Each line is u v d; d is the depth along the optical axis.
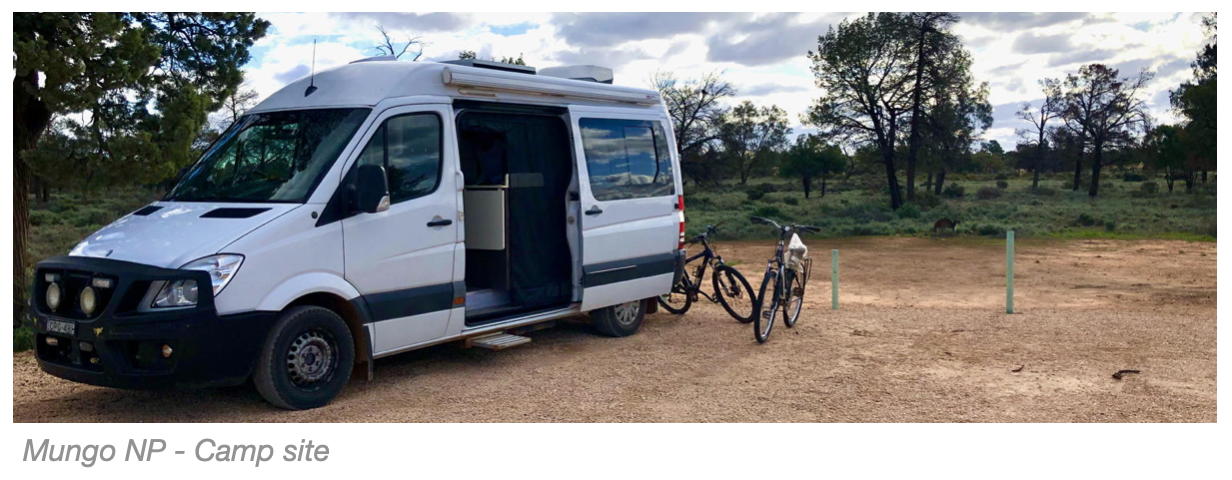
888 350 8.99
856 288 15.95
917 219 40.72
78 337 6.11
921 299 14.19
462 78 7.74
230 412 6.70
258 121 7.51
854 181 80.50
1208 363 8.34
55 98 9.54
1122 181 90.12
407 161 7.36
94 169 10.25
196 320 5.99
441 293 7.55
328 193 6.77
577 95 8.94
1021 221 37.47
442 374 7.91
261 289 6.32
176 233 6.42
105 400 7.05
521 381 7.70
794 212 47.00
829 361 8.49
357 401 7.01
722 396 7.24
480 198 8.71
